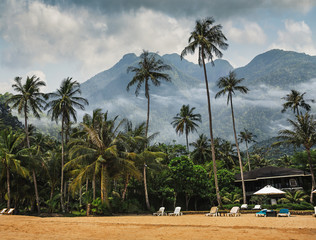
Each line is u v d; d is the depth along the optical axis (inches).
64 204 1625.2
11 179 1445.6
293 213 1119.6
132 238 440.1
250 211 1243.2
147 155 1454.2
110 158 1270.9
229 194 1819.6
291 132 1621.6
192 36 1510.8
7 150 1301.7
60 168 1690.5
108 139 1326.3
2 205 1471.5
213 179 1915.6
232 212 1048.8
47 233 506.3
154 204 1648.6
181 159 1653.5
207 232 501.0
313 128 1573.6
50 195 1752.0
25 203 1836.9
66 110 1612.9
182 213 1325.0
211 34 1496.1
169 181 1614.2
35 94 1576.0
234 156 3002.0
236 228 553.6
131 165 1273.4
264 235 449.1
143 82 1729.8
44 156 1657.2
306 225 590.2
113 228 586.2
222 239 419.5
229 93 1813.5
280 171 2011.6
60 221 745.6
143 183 1659.7
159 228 579.2
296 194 1619.1
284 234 456.4
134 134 1705.2
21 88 1549.0
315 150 2010.3
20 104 1494.8
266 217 919.0
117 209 1368.1
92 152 1248.2
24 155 1370.6
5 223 667.4
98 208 1204.5
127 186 1678.2
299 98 1996.8
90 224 671.1
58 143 2935.5
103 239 431.2
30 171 1469.0
